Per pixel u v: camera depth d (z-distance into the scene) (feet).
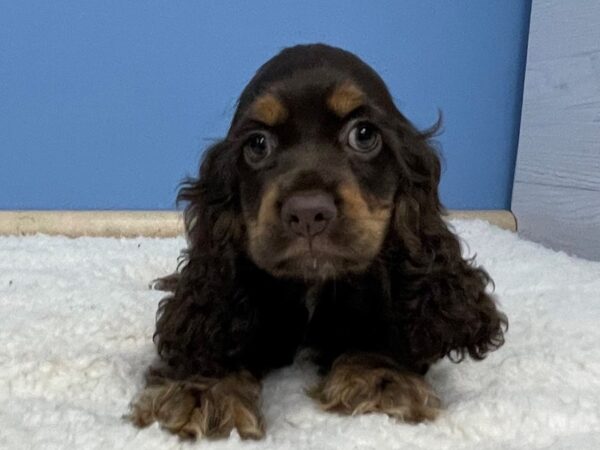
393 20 2.00
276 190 0.82
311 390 0.87
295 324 0.95
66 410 0.79
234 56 1.96
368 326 0.93
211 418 0.76
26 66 1.89
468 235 1.85
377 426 0.75
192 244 0.97
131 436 0.73
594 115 1.77
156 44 1.92
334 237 0.79
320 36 1.98
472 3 2.03
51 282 1.38
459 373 0.94
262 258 0.83
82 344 1.02
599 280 1.43
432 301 0.93
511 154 2.15
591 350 0.99
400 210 0.93
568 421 0.79
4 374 0.89
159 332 0.95
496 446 0.74
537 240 2.01
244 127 0.90
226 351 0.91
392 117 0.92
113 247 1.75
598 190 1.77
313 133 0.86
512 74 2.10
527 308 1.21
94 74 1.91
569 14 1.83
